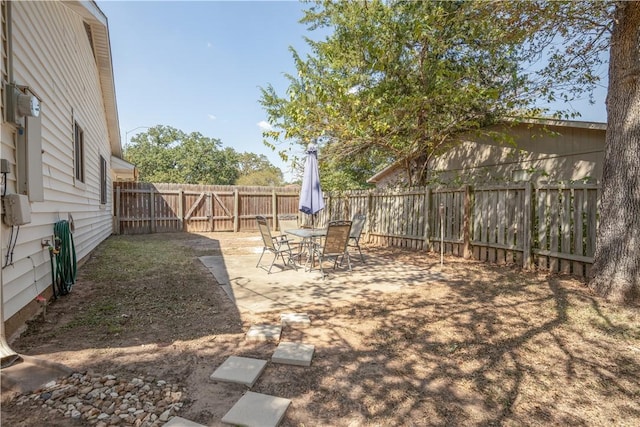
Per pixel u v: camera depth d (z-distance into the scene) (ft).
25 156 9.89
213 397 6.55
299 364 7.93
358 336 9.66
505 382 7.23
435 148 28.68
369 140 24.80
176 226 39.70
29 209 9.35
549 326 10.22
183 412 6.03
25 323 10.14
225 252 25.17
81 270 17.70
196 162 105.40
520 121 24.66
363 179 56.90
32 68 11.27
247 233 40.06
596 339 9.30
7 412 5.83
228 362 7.86
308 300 13.10
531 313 11.32
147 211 38.01
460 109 23.41
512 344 9.06
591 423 5.93
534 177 27.68
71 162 16.71
